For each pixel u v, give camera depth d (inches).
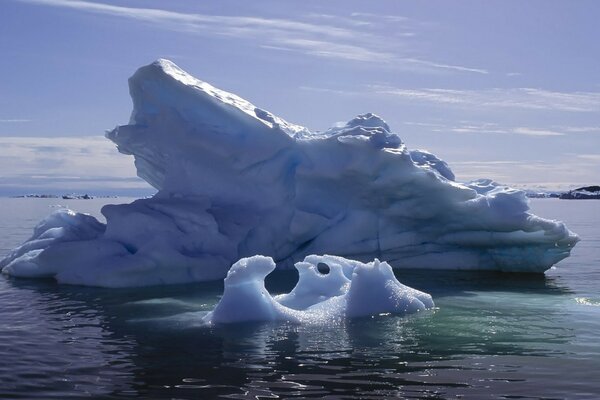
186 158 690.8
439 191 653.9
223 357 325.4
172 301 493.0
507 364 311.4
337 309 430.0
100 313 444.5
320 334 375.9
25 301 491.8
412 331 384.8
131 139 710.5
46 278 617.0
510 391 270.1
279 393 268.8
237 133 684.1
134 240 610.9
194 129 677.9
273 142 681.0
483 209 652.7
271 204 689.6
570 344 352.8
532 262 678.5
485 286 580.4
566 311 453.7
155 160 754.2
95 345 350.9
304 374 295.6
